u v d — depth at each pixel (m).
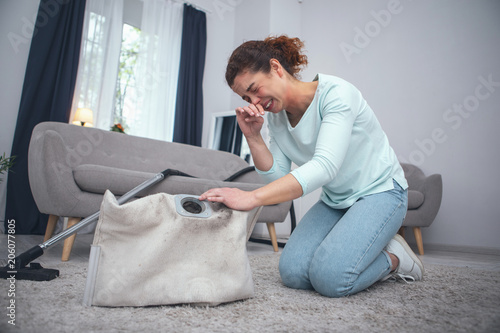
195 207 0.92
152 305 0.84
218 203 0.95
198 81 4.19
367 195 1.18
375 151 1.20
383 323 0.77
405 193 1.22
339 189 1.22
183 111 4.05
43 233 2.97
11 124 3.08
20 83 3.15
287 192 0.94
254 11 4.36
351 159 1.17
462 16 3.13
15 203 2.90
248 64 1.04
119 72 3.74
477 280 1.37
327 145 0.99
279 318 0.78
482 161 2.90
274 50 1.12
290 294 1.06
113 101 3.56
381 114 3.57
